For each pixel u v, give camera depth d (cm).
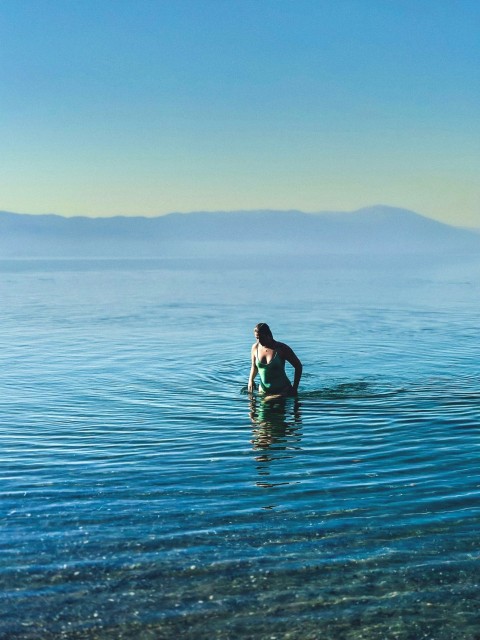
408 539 619
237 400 1020
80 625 494
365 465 764
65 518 653
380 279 4584
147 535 627
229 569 568
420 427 884
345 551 597
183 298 2980
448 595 529
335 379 1138
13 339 1627
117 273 6169
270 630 489
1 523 645
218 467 762
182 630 489
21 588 539
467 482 719
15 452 808
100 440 848
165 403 1005
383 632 487
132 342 1572
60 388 1102
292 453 801
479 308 2309
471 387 1076
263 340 1041
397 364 1263
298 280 4600
